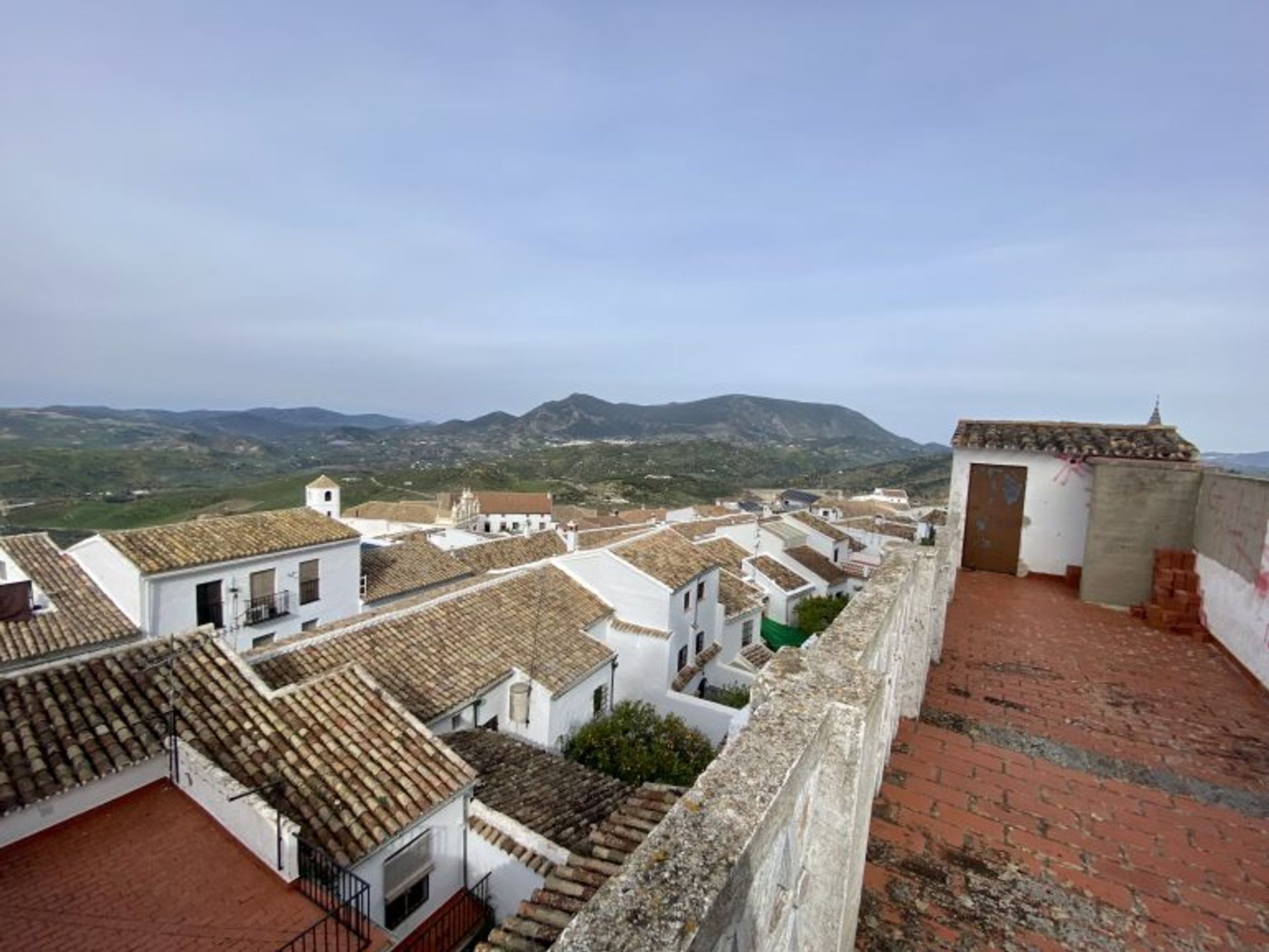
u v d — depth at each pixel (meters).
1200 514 9.80
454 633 15.74
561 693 15.20
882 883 4.35
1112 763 5.84
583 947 1.77
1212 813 5.13
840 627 4.30
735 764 2.65
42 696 8.84
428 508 64.12
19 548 20.28
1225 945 3.83
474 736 13.53
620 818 6.91
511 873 9.95
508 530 77.00
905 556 6.72
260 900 7.26
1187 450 11.42
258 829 7.68
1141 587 10.49
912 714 6.68
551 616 18.02
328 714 10.38
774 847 2.58
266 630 20.94
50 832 7.75
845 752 3.13
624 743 14.93
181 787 8.69
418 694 13.33
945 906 4.14
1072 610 10.45
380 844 8.68
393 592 25.53
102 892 7.07
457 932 9.63
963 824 4.96
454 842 10.18
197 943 6.64
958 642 8.96
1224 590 8.63
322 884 7.72
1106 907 4.14
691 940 1.74
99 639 17.52
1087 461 11.66
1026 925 3.99
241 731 9.55
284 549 21.39
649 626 19.03
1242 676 7.79
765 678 3.75
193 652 10.53
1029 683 7.57
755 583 28.31
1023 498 12.71
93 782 8.08
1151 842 4.78
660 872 2.05
